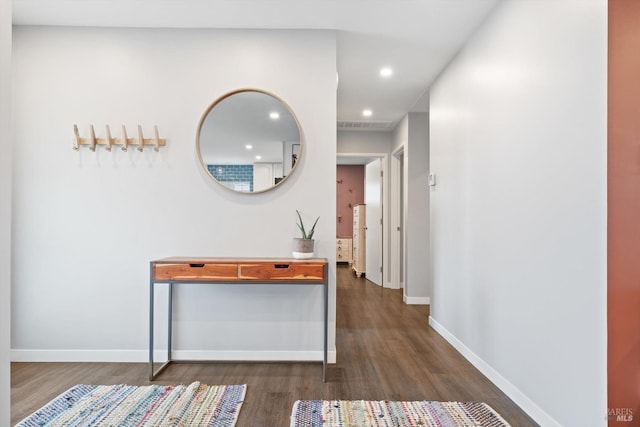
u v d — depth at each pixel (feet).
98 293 9.03
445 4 8.05
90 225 9.02
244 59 9.17
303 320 9.14
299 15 8.59
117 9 8.32
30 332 8.99
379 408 6.73
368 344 10.49
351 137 18.99
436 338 11.07
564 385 5.75
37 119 9.01
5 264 3.64
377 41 9.77
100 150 9.05
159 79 9.11
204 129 9.09
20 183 8.98
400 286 18.92
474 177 9.01
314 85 9.20
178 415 6.41
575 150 5.53
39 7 8.23
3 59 3.61
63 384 7.68
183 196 9.10
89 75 9.06
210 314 9.09
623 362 4.91
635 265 4.90
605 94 4.99
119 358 9.01
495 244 7.93
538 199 6.42
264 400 7.04
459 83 10.08
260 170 9.11
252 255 9.15
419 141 15.96
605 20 4.98
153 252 9.08
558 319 5.89
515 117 7.17
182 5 8.18
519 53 7.06
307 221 9.16
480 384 7.86
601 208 5.05
